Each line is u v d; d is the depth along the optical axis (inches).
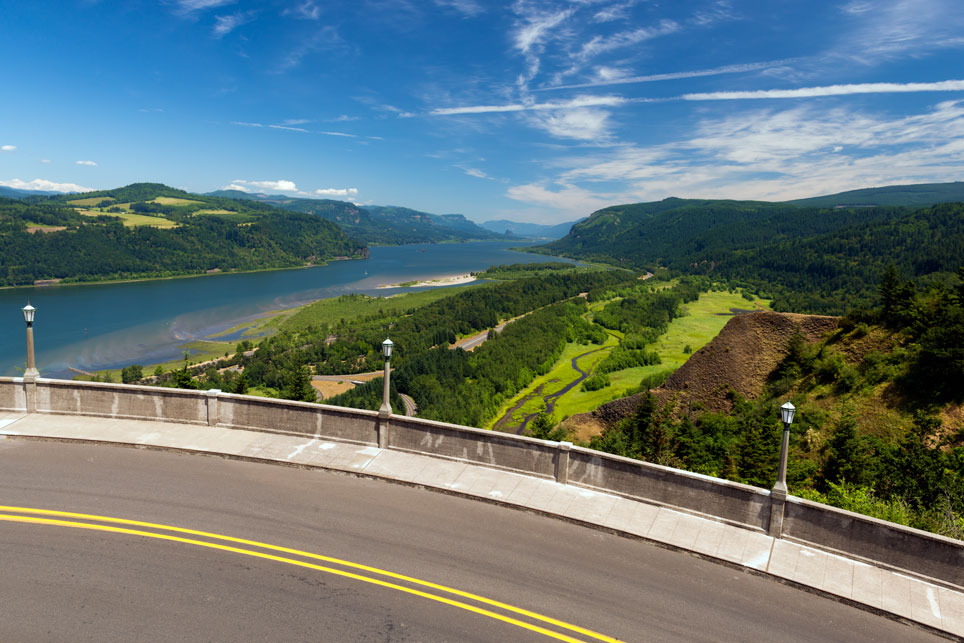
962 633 351.3
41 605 322.7
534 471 522.3
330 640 309.0
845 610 373.4
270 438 578.9
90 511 428.5
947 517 729.0
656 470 480.7
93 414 613.6
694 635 336.2
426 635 317.7
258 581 356.8
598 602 360.8
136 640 299.7
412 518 449.4
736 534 446.9
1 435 559.5
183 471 507.8
